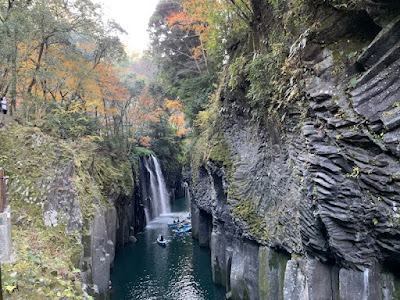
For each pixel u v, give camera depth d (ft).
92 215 49.75
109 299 55.31
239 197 47.62
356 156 20.89
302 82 26.25
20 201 42.11
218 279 59.62
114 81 85.40
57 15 64.90
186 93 91.45
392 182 18.95
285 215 36.73
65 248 40.75
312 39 25.07
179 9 93.86
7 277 27.86
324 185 23.31
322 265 28.63
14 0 55.31
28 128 49.39
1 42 49.78
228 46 55.67
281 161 38.14
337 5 22.50
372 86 20.26
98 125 88.48
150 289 59.57
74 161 50.83
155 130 136.77
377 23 20.48
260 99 40.06
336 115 22.24
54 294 28.19
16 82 56.80
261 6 42.34
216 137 58.08
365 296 22.25
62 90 76.33
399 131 18.33
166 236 97.25
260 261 42.01
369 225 21.30
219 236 59.72
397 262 21.17
